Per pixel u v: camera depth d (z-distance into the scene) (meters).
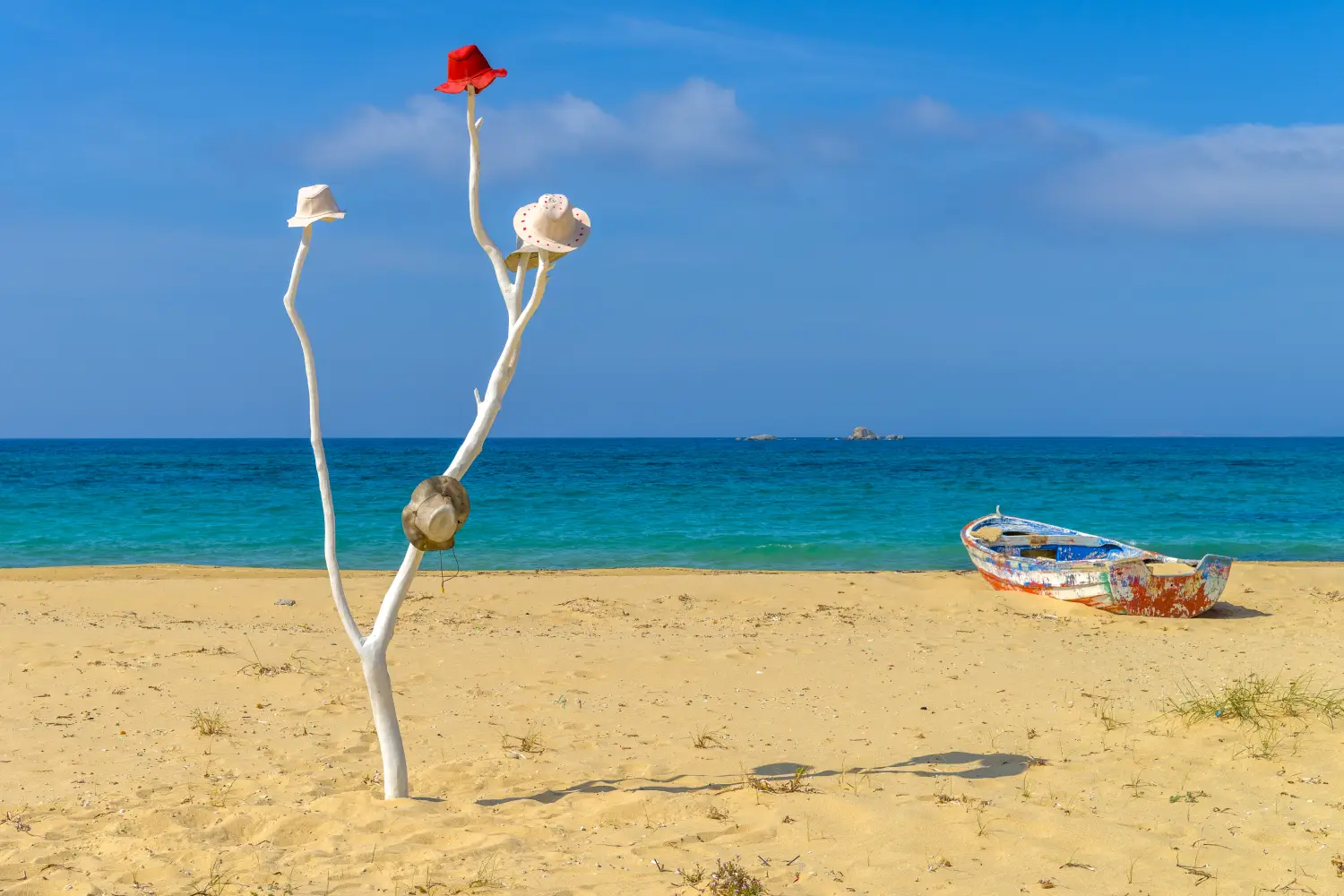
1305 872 4.60
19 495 35.56
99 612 13.02
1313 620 13.18
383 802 5.69
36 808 5.68
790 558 21.14
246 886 4.51
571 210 5.71
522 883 4.53
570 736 7.45
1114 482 44.91
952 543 23.22
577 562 20.80
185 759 6.76
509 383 5.83
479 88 5.66
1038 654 10.45
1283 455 91.38
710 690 8.89
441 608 13.63
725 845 5.08
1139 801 5.66
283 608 13.55
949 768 6.49
